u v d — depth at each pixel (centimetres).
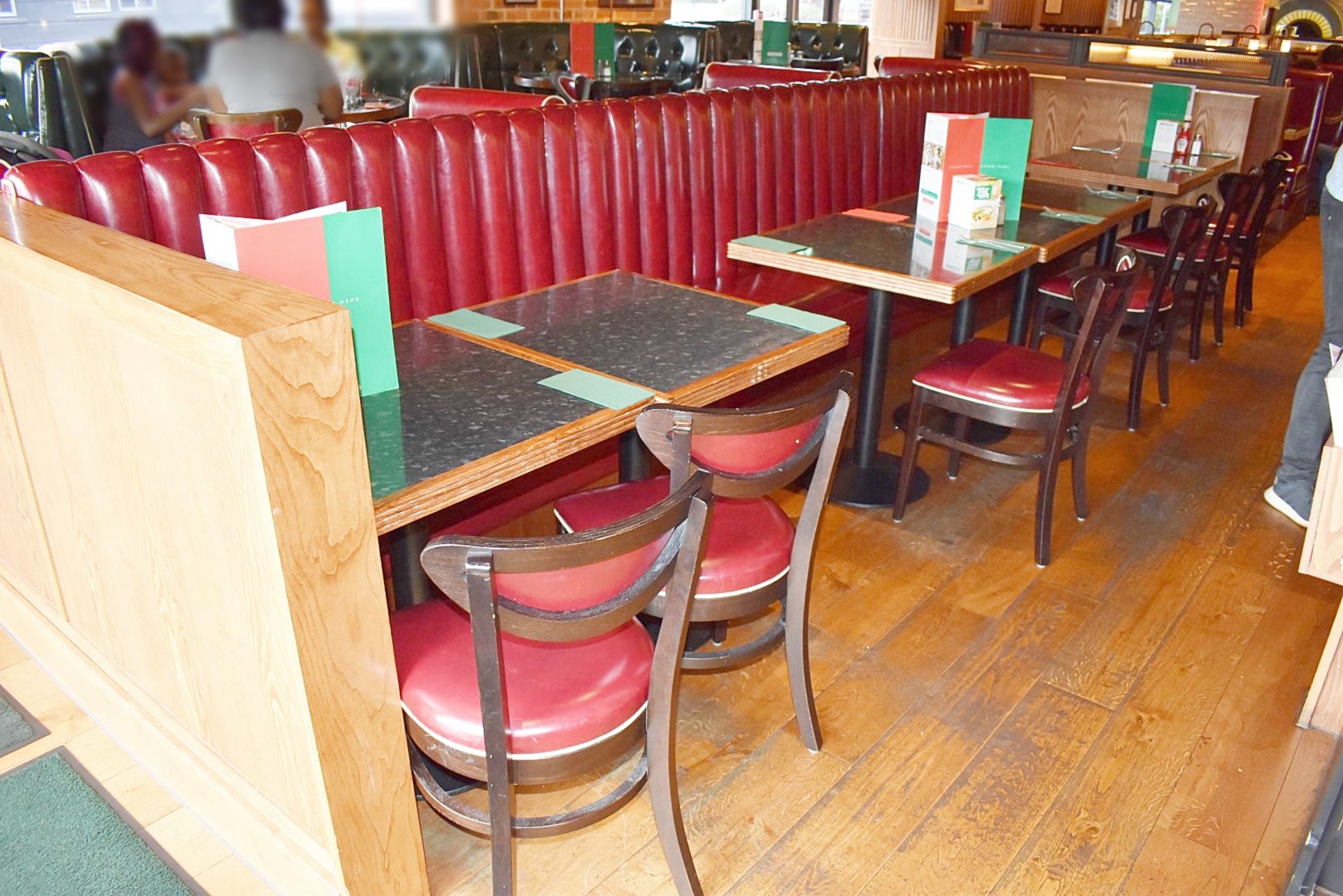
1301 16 1351
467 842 179
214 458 130
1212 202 349
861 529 284
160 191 208
